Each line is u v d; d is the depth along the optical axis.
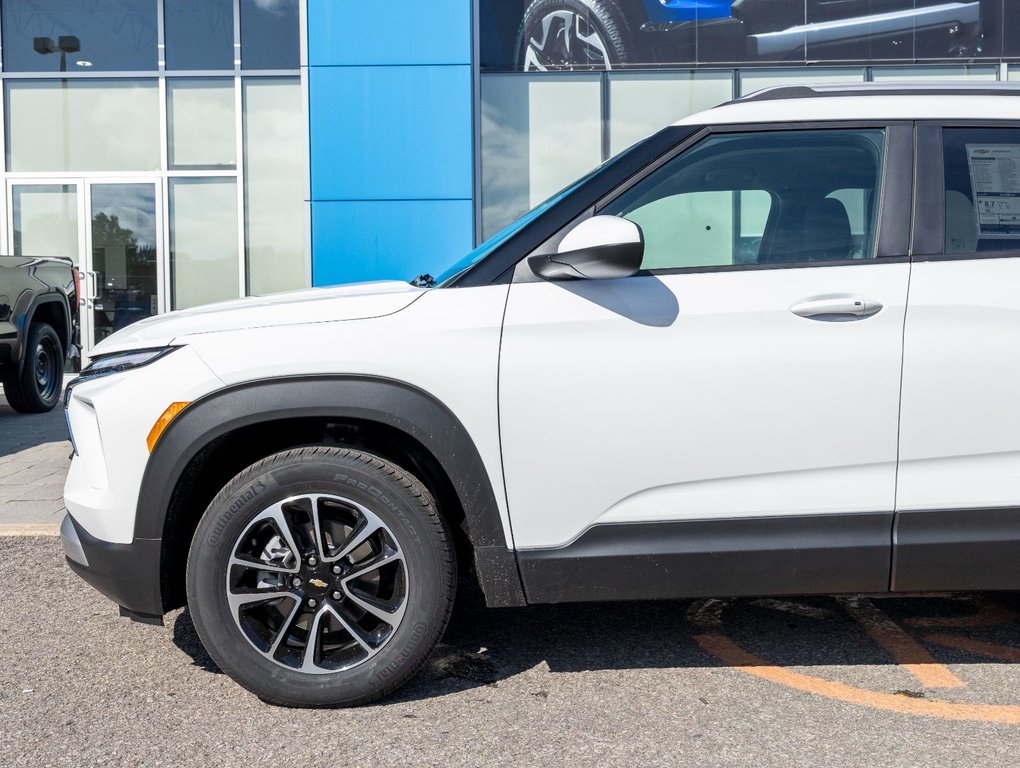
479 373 2.56
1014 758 2.31
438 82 10.00
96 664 2.99
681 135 2.75
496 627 3.28
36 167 12.01
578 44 10.91
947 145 2.73
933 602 3.50
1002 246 2.67
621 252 2.44
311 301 2.69
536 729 2.49
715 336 2.58
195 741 2.44
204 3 11.78
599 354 2.57
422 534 2.56
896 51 10.84
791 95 2.83
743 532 2.60
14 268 8.54
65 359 9.72
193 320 2.70
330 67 9.98
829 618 3.34
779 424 2.58
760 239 2.70
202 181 11.97
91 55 11.87
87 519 2.64
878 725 2.50
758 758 2.32
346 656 2.65
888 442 2.59
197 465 2.61
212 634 2.57
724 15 10.87
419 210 10.12
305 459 2.55
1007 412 2.58
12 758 2.36
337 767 2.30
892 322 2.59
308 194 10.09
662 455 2.58
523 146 11.02
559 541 2.61
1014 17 10.74
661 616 3.37
